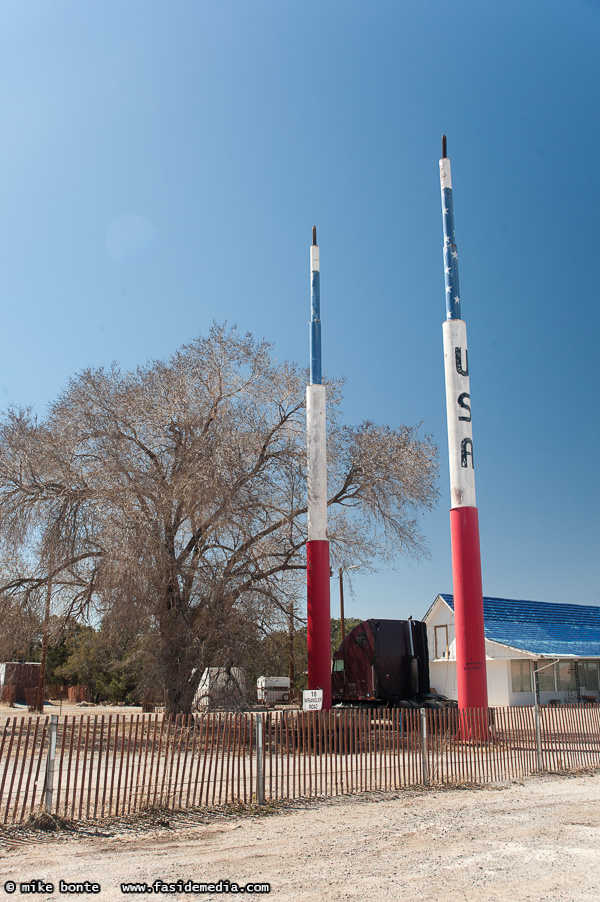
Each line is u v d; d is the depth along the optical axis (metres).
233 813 11.06
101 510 20.42
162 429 22.94
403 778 14.22
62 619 22.70
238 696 21.22
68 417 22.41
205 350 24.36
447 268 25.92
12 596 22.30
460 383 24.91
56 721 10.35
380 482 26.31
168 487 21.20
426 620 41.75
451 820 10.93
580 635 41.97
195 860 8.39
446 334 25.42
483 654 23.11
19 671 51.75
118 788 10.66
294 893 7.19
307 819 10.83
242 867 8.13
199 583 21.23
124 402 22.53
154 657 20.86
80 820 10.21
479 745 15.70
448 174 26.75
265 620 22.20
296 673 33.34
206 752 11.60
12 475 22.05
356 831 10.06
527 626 40.62
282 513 24.25
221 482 21.00
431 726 15.55
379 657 26.73
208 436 22.45
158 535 20.64
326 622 24.16
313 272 28.02
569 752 17.69
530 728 16.98
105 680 48.44
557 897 7.11
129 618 20.33
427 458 26.77
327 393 27.31
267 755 15.04
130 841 9.23
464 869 8.14
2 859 8.31
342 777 13.92
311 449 25.27
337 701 27.94
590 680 39.94
